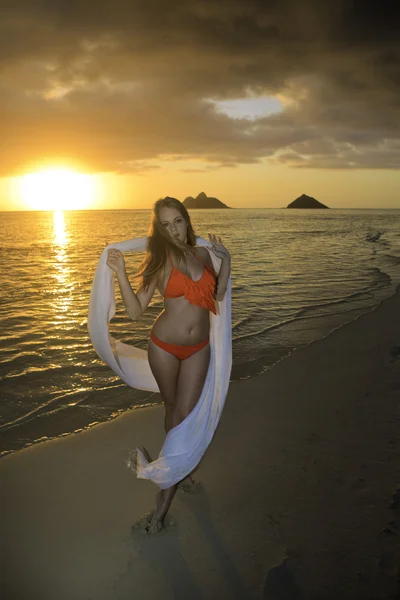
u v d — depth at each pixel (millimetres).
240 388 5195
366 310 9102
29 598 2375
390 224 60344
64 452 3816
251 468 3547
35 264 17375
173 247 2848
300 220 77188
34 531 2875
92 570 2570
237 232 39438
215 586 2445
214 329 3152
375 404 4656
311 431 4129
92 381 5371
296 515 2980
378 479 3352
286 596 2363
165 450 2771
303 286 11781
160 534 2846
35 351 6445
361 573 2492
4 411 4555
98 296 3035
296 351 6484
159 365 2916
